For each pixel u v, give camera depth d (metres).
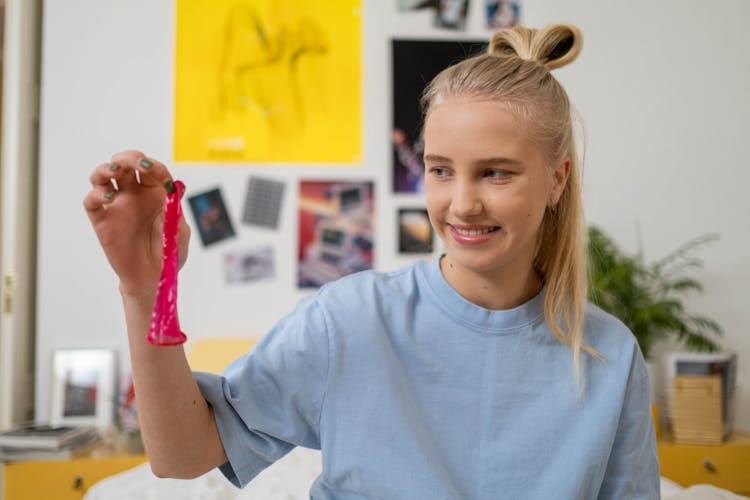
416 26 2.61
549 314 0.87
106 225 0.62
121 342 2.46
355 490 0.82
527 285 0.90
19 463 2.09
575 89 2.67
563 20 2.66
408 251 2.60
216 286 2.52
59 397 2.40
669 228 2.69
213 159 2.53
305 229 2.56
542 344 0.87
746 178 2.72
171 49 2.52
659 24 2.70
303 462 1.71
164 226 0.61
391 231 2.60
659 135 2.70
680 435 2.34
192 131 2.52
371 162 2.59
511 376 0.85
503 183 0.75
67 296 2.45
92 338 2.45
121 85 2.49
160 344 0.59
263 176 2.55
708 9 2.71
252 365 0.77
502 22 2.64
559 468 0.83
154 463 0.70
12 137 2.43
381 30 2.60
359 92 2.59
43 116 2.45
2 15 2.93
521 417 0.84
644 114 2.69
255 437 0.76
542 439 0.84
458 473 0.82
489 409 0.84
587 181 2.66
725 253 2.71
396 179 2.60
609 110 2.68
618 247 2.67
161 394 0.66
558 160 0.81
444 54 2.62
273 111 2.56
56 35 2.46
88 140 2.47
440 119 0.76
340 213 2.58
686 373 2.36
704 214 2.71
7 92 2.44
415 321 0.86
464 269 0.86
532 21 2.65
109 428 2.28
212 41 2.53
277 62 2.56
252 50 2.55
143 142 2.50
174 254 0.61
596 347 0.89
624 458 0.89
